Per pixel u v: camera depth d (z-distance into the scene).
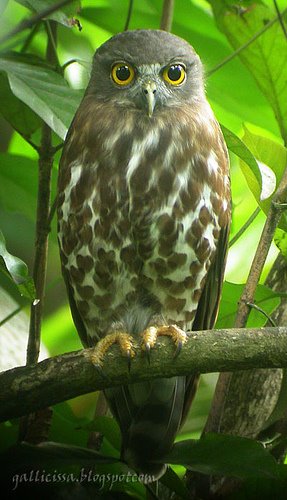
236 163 10.87
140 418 8.95
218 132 9.12
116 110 8.97
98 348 7.43
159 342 7.36
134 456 7.89
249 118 10.74
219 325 9.14
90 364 7.24
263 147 8.14
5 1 6.31
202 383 10.59
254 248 10.87
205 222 8.74
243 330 7.11
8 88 8.51
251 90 10.53
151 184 8.62
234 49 9.16
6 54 8.74
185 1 10.38
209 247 8.80
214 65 10.52
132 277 8.83
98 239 8.69
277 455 8.00
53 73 7.69
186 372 7.29
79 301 9.05
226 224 8.98
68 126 7.50
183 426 9.73
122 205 8.63
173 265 8.74
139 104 8.92
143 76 8.98
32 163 9.30
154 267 8.74
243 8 8.93
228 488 8.16
